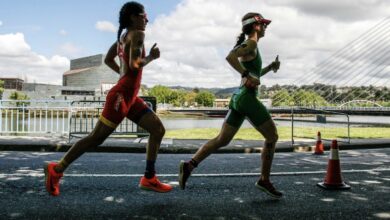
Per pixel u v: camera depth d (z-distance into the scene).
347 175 6.10
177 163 7.34
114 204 4.04
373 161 8.12
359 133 16.19
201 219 3.55
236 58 4.05
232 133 4.29
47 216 3.59
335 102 76.31
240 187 4.98
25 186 4.86
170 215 3.66
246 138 12.52
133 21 3.88
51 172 3.96
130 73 3.84
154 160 4.23
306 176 5.92
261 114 4.18
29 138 11.25
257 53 4.24
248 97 4.15
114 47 4.23
